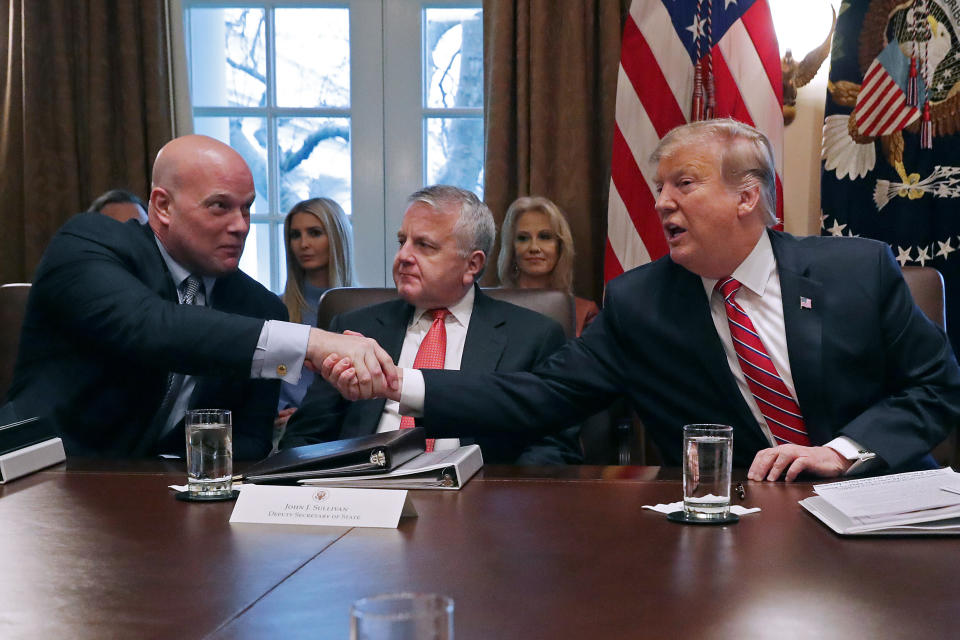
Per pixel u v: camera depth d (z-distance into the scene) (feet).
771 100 10.44
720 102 10.47
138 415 6.58
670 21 10.66
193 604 2.92
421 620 1.62
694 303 6.21
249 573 3.26
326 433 6.91
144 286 6.33
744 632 2.67
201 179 6.63
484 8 11.71
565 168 11.43
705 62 10.54
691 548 3.58
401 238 7.14
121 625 2.73
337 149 12.80
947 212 10.14
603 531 3.85
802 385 5.93
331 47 12.73
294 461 4.79
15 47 11.94
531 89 11.34
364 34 12.58
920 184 10.23
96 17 11.76
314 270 11.81
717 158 5.94
